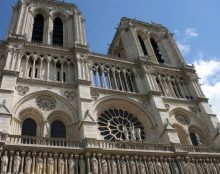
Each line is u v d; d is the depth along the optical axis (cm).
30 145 3906
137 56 6700
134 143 4650
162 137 5125
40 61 5488
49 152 3975
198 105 6269
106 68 6100
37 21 6762
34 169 3741
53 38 6519
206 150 5178
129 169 4266
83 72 5459
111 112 5456
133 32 7500
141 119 5566
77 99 5056
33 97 4844
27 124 4622
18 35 5484
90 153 4147
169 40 7888
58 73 5544
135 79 6194
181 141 5603
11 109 4306
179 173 4550
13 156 3753
